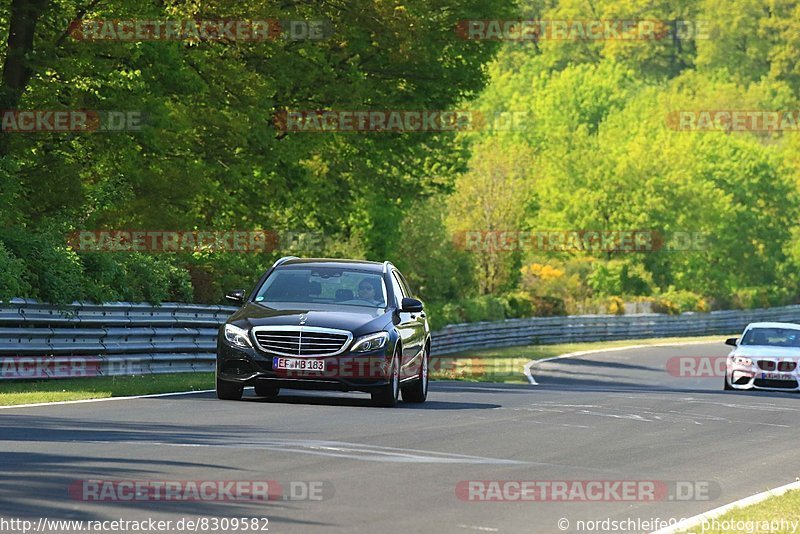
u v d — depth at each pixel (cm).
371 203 14262
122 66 9588
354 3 10462
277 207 11862
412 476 3175
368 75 11600
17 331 5969
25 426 3938
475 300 15425
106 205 8938
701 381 10838
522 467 3466
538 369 11738
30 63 8900
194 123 10369
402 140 11769
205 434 3884
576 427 4700
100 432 3838
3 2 9256
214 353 7775
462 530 2519
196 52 10319
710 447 4288
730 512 2852
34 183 9125
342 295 5441
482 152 19375
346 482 3023
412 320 5591
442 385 7631
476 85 11781
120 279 7050
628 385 10138
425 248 15900
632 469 3575
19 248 6400
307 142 11138
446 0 11444
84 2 9256
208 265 9375
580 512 2802
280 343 5119
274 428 4147
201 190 10075
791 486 3366
